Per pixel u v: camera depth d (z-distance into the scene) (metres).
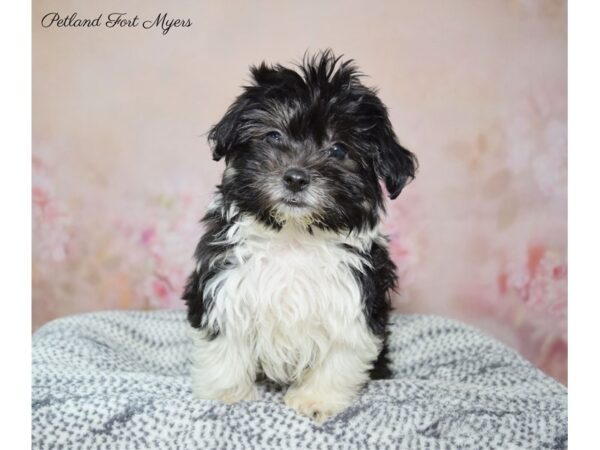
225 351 0.32
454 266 0.54
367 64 0.50
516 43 0.50
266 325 0.31
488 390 0.36
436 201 0.52
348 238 0.31
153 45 0.50
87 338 0.42
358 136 0.32
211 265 0.32
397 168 0.33
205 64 0.51
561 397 0.35
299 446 0.30
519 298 0.54
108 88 0.51
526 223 0.53
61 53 0.50
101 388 0.33
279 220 0.30
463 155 0.52
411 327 0.47
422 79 0.51
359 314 0.32
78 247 0.53
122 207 0.52
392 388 0.35
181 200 0.52
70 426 0.30
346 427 0.31
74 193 0.52
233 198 0.31
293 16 0.50
